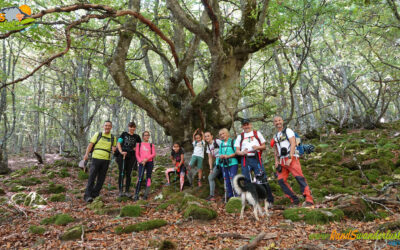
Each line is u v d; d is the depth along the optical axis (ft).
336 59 47.14
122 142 21.35
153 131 85.76
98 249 10.27
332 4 25.85
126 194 21.38
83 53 27.68
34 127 79.36
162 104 23.41
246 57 23.61
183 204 16.26
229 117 23.16
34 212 17.33
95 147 20.86
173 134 24.04
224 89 23.17
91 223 13.94
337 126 50.08
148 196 22.52
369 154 27.04
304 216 12.75
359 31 38.86
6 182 30.27
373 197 14.19
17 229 13.71
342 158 28.12
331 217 12.34
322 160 28.07
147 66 26.32
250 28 22.16
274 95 25.14
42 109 40.45
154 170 36.42
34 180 30.42
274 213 14.61
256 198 13.56
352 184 19.99
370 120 45.32
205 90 20.22
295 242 9.93
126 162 21.70
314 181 21.43
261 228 12.01
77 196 22.74
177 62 19.93
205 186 21.21
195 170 23.04
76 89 38.83
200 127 23.85
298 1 25.11
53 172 34.45
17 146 88.07
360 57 44.24
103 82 33.32
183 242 10.59
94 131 104.78
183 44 26.03
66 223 14.42
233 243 10.21
